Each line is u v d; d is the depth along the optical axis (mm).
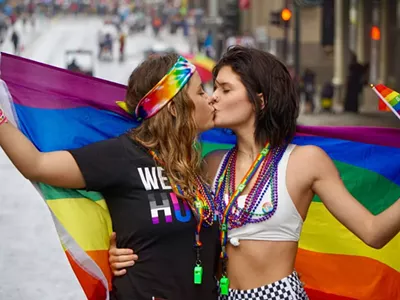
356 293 4223
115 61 52375
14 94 3812
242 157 3736
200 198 3520
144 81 3537
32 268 8469
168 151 3504
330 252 4219
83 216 3629
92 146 3494
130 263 3447
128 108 3641
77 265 3668
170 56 3564
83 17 105062
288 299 3559
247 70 3658
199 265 3441
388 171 4168
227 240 3598
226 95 3684
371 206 4223
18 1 102125
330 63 38062
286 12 29641
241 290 3590
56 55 51250
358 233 3518
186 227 3451
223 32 43438
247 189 3631
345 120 23609
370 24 35094
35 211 11781
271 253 3568
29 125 3832
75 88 3873
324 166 3615
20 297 7480
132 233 3453
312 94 27406
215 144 4312
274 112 3660
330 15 34969
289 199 3576
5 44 59250
